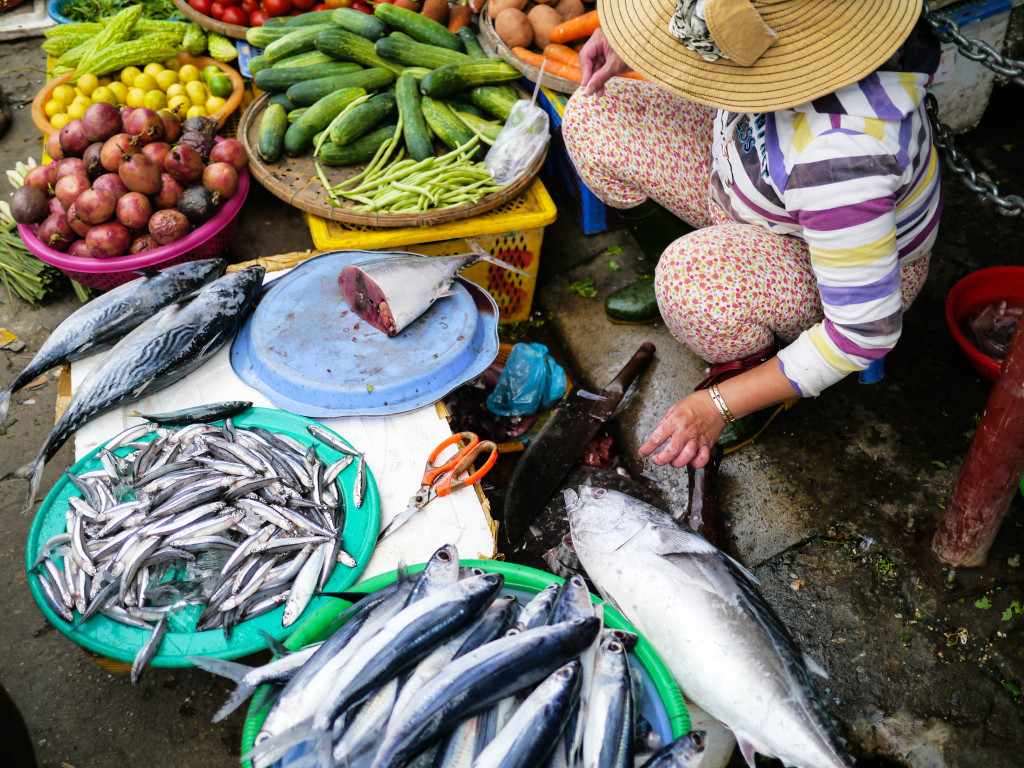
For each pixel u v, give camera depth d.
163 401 1.25
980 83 1.92
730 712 0.98
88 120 1.60
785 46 1.01
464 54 1.91
